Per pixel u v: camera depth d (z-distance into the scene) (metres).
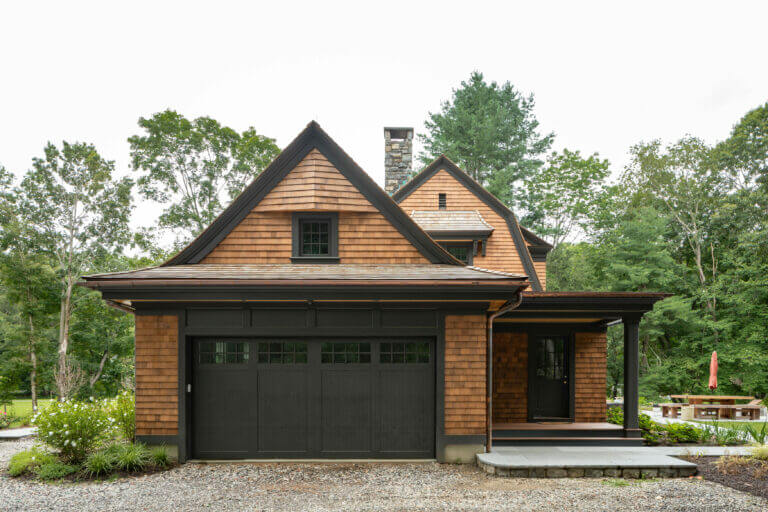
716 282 26.80
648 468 7.94
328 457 8.89
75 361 22.62
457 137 33.56
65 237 27.06
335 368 8.98
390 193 17.02
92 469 7.85
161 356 8.70
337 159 10.33
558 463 8.09
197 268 9.41
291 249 10.18
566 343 13.05
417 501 6.66
